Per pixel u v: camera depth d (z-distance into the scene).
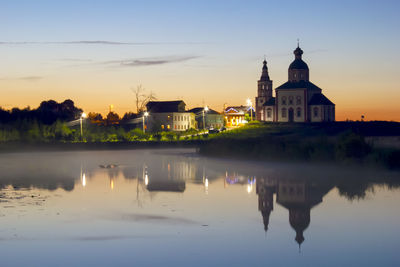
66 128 118.81
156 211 28.70
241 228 24.61
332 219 26.59
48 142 104.12
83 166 59.16
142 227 24.62
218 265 18.97
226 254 20.30
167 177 46.09
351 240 22.39
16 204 30.77
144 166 58.75
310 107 148.88
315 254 20.33
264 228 24.61
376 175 44.19
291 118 149.88
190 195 34.97
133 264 19.05
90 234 23.31
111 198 33.56
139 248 21.05
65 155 81.69
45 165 60.88
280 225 25.25
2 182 42.53
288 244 21.78
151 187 39.22
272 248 21.16
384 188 36.97
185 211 28.81
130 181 43.44
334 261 19.44
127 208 29.66
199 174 48.50
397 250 20.80
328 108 150.00
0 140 103.62
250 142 71.75
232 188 38.34
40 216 27.08
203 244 21.75
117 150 96.88
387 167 48.34
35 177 46.59
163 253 20.38
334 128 130.38
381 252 20.53
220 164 59.03
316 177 43.81
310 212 28.50
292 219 26.61
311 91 152.38
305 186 38.69
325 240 22.42
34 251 20.56
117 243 21.83
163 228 24.47
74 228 24.38
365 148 53.03
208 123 184.62
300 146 60.50
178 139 123.38
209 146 78.12
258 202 31.88
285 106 150.50
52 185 40.62
